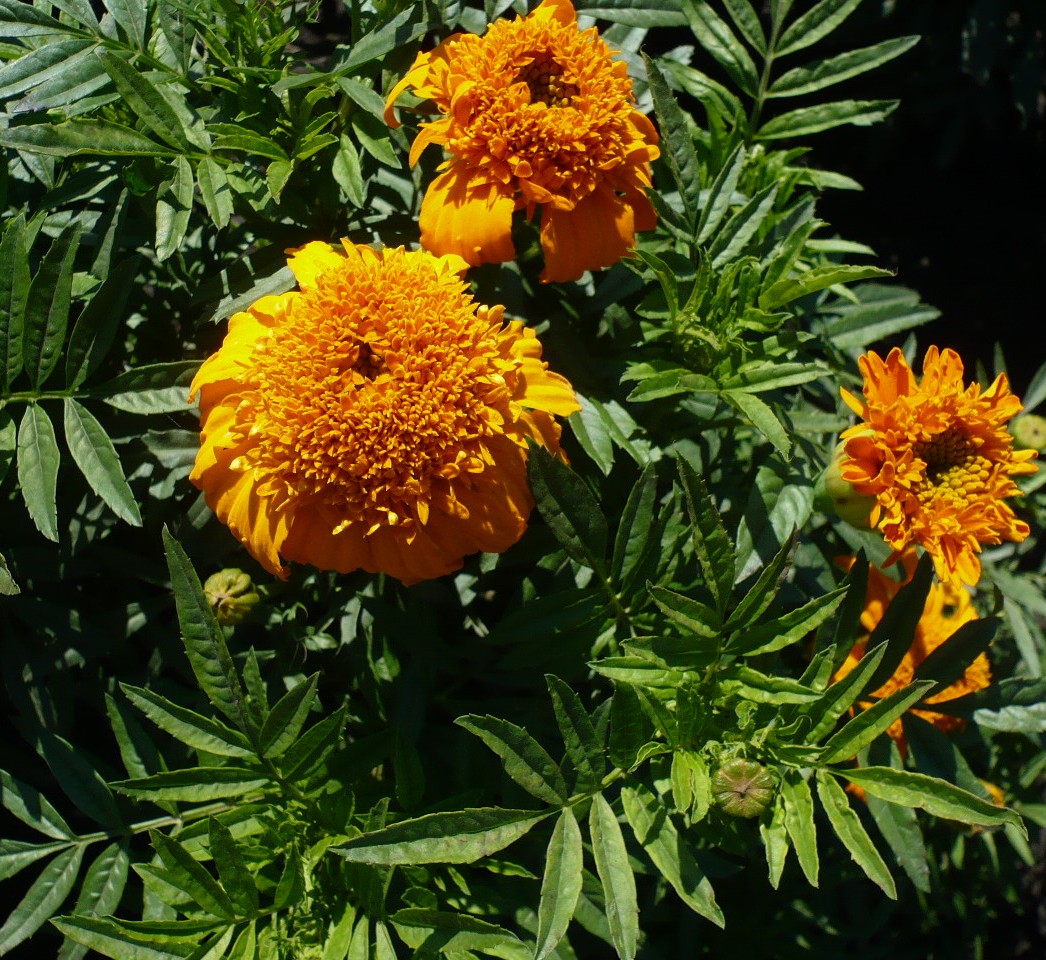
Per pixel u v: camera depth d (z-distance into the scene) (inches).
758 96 16.6
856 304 18.3
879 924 18.2
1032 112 27.1
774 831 13.3
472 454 13.7
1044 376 19.1
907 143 31.8
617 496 16.2
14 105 14.3
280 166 14.7
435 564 13.9
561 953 14.5
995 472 14.3
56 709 15.5
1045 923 23.3
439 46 15.4
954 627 16.8
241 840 14.2
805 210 16.0
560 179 14.4
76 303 15.6
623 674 13.6
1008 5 26.3
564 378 14.5
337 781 14.3
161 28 15.2
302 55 16.1
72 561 15.8
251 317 14.1
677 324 14.9
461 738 15.0
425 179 16.0
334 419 13.4
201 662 13.2
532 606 14.4
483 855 13.0
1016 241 31.1
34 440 14.1
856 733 13.3
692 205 15.1
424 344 13.7
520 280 16.0
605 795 15.0
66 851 14.4
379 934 13.5
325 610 16.3
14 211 15.9
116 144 14.2
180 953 13.3
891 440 14.2
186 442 15.2
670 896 17.5
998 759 18.7
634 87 16.8
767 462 15.2
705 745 13.7
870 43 27.5
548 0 15.0
